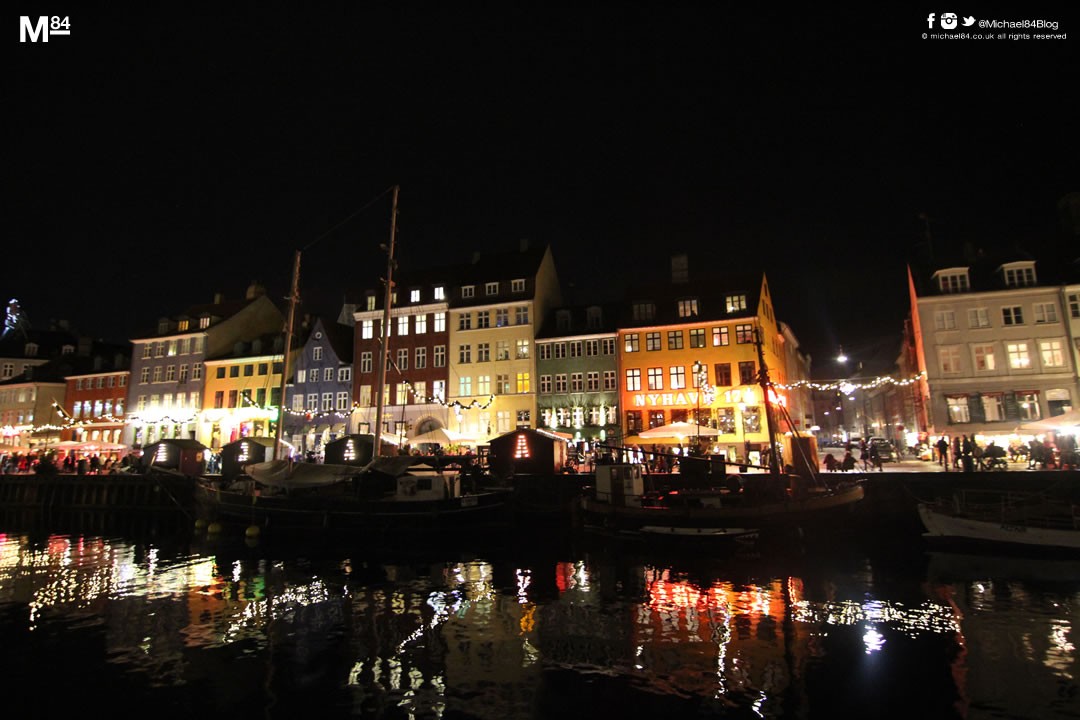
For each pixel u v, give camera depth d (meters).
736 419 43.03
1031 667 12.40
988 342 38.94
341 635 14.99
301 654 13.79
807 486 27.83
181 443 44.22
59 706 11.39
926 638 14.05
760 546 24.14
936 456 38.34
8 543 31.27
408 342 53.06
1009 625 14.80
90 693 11.92
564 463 35.75
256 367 58.00
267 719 10.82
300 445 53.28
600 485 27.42
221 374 59.25
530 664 12.97
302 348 56.50
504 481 30.64
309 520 28.22
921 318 40.25
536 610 16.73
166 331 62.84
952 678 11.98
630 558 23.45
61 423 67.25
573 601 17.56
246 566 23.48
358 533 27.42
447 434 37.25
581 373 47.75
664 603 17.17
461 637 14.70
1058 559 21.56
